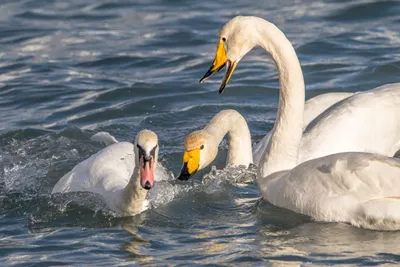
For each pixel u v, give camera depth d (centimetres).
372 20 2516
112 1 2944
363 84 2023
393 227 1238
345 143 1521
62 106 1967
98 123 1855
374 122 1545
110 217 1373
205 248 1214
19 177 1560
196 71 2184
